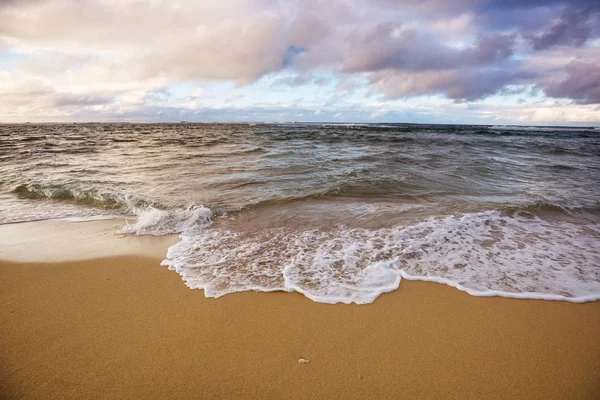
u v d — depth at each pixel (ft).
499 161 46.68
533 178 34.09
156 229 17.67
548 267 13.37
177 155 49.90
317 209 21.39
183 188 26.63
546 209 21.61
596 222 19.45
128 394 7.01
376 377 7.61
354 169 35.83
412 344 8.75
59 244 15.61
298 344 8.68
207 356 8.18
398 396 7.13
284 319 9.76
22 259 13.88
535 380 7.61
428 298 11.01
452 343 8.81
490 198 24.52
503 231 17.51
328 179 29.96
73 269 12.97
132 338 8.79
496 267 13.32
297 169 35.81
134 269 13.00
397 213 20.51
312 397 7.06
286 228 17.83
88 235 16.87
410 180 29.94
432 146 72.54
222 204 22.09
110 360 7.97
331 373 7.70
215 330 9.20
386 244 15.49
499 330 9.39
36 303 10.48
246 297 10.94
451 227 17.84
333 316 9.95
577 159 54.34
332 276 12.41
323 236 16.61
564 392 7.29
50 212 20.85
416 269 13.08
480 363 8.11
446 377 7.65
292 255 14.32
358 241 15.90
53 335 8.87
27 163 40.27
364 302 10.71
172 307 10.31
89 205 22.47
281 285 11.74
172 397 6.97
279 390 7.22
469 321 9.78
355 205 22.38
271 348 8.50
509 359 8.25
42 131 161.38
